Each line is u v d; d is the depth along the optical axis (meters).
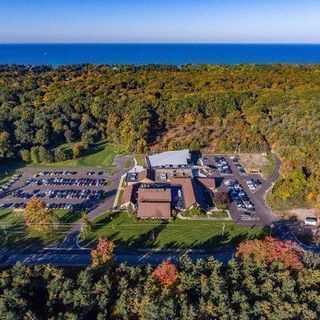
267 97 176.00
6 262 85.75
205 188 121.38
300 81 199.12
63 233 97.75
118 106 174.50
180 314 61.62
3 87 191.25
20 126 157.12
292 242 84.75
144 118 164.88
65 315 60.66
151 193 110.56
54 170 139.75
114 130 165.25
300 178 113.62
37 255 88.50
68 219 104.38
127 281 68.56
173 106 172.00
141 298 63.72
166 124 169.00
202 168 137.38
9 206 112.50
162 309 61.00
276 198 112.88
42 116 165.12
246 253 76.50
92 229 98.94
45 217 97.31
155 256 87.94
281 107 165.88
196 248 91.12
